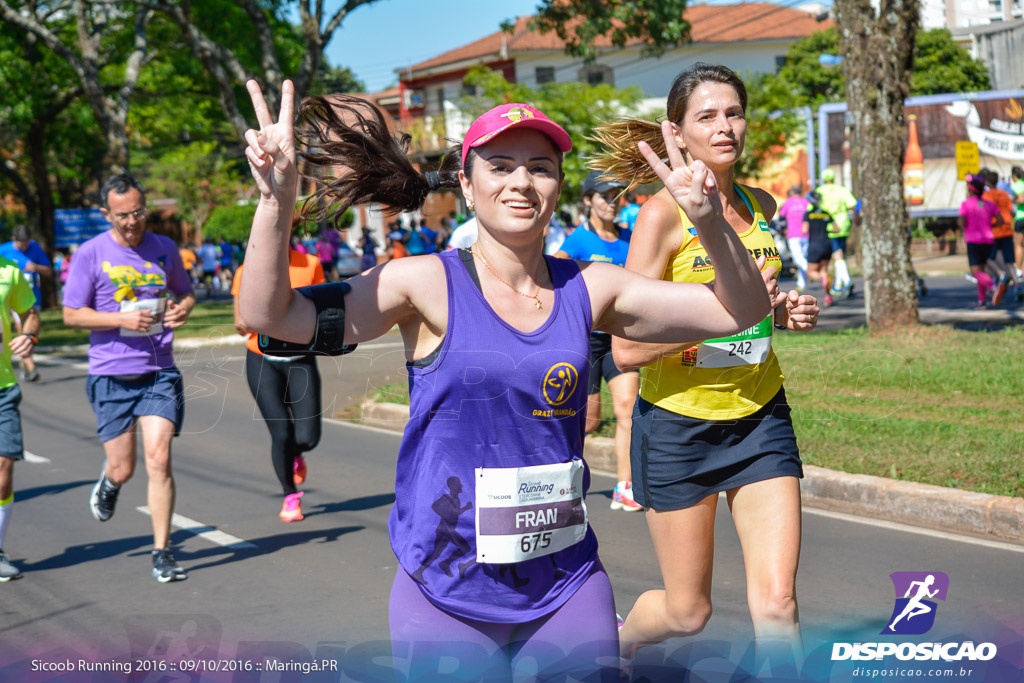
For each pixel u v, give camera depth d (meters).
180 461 8.04
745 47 41.66
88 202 39.62
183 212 46.50
